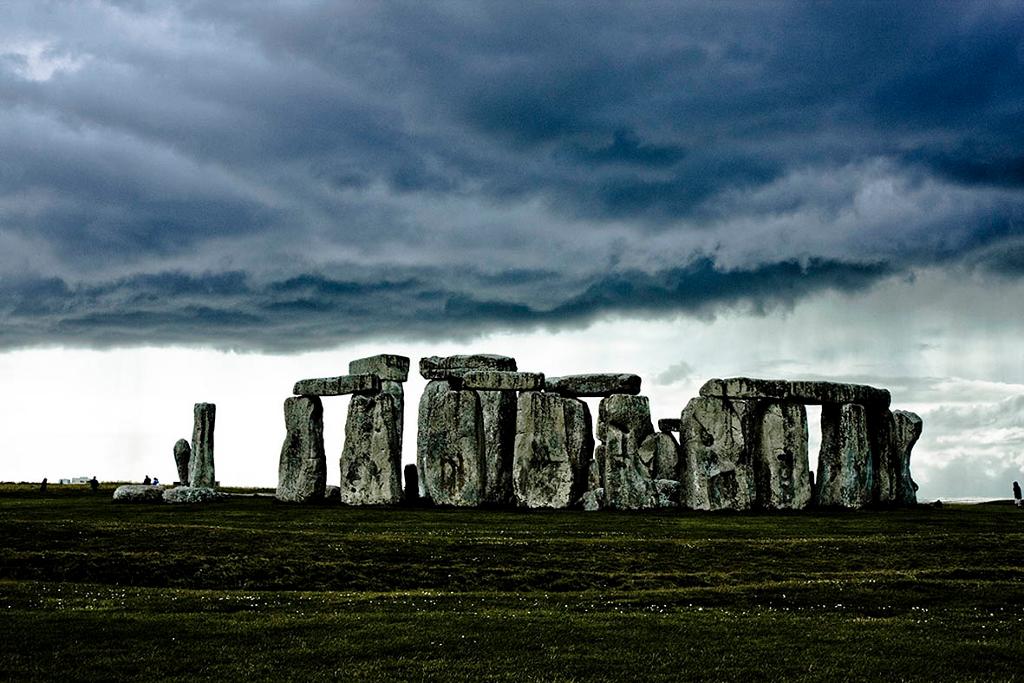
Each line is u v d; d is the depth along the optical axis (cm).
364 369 7450
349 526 5228
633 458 6381
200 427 7606
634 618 3419
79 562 4103
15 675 2778
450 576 4134
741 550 4569
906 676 2878
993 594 3828
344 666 2902
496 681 2817
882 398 6925
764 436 6550
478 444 6631
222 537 4553
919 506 6944
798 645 3136
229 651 3000
